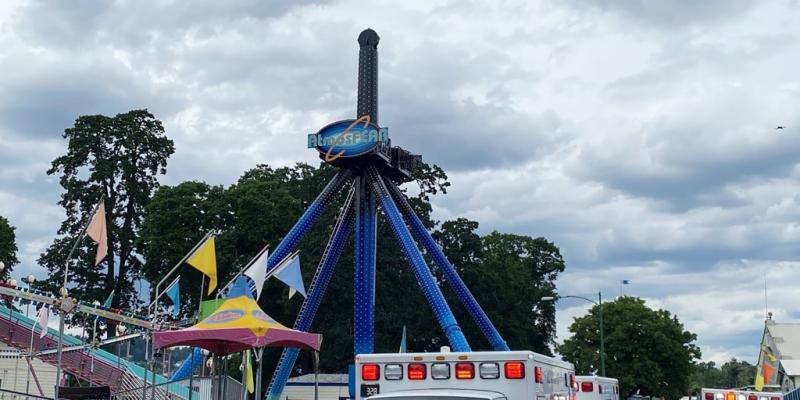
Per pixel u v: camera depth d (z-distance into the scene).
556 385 17.86
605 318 75.69
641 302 77.75
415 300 71.00
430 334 72.38
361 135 48.72
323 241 67.31
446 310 45.56
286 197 70.25
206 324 19.73
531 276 92.88
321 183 76.19
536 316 85.88
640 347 73.88
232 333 19.36
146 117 83.31
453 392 13.44
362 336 48.03
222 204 69.44
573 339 77.00
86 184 79.81
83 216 79.50
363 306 48.41
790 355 85.88
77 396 26.62
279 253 47.47
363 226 49.47
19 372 40.53
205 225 70.19
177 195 70.56
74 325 66.94
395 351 67.44
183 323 33.53
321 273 48.06
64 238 79.19
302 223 48.72
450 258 75.31
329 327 65.88
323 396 55.47
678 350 73.88
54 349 39.47
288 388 55.75
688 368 75.12
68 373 40.94
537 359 15.69
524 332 79.56
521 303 81.62
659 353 74.12
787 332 88.69
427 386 15.44
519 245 97.25
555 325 87.44
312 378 56.88
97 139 80.94
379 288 68.19
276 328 19.83
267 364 67.50
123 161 80.00
